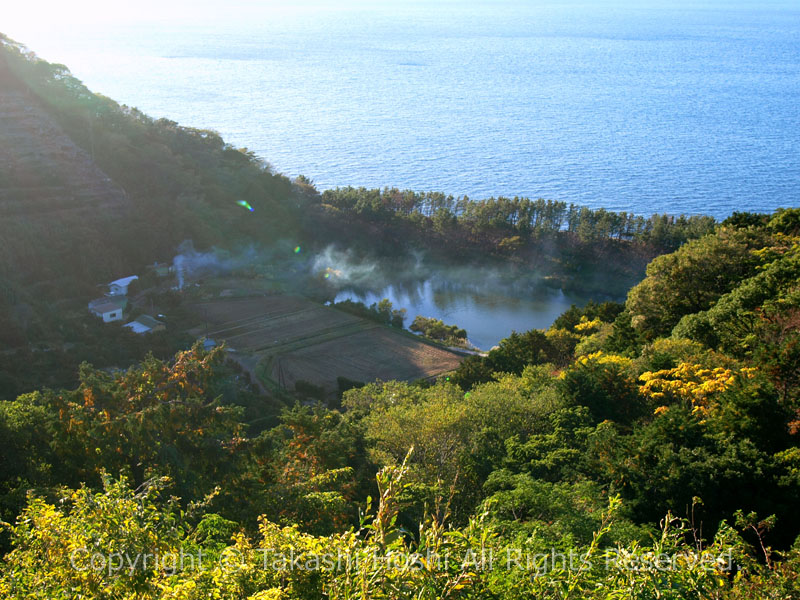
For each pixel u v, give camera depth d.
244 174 157.88
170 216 131.00
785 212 61.44
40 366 78.06
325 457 29.47
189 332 94.56
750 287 42.97
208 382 31.73
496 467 27.67
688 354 38.03
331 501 23.00
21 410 29.88
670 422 26.08
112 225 121.88
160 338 89.38
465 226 156.00
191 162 151.12
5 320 85.56
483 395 37.34
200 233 131.25
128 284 108.12
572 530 18.48
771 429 26.09
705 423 28.11
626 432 32.19
